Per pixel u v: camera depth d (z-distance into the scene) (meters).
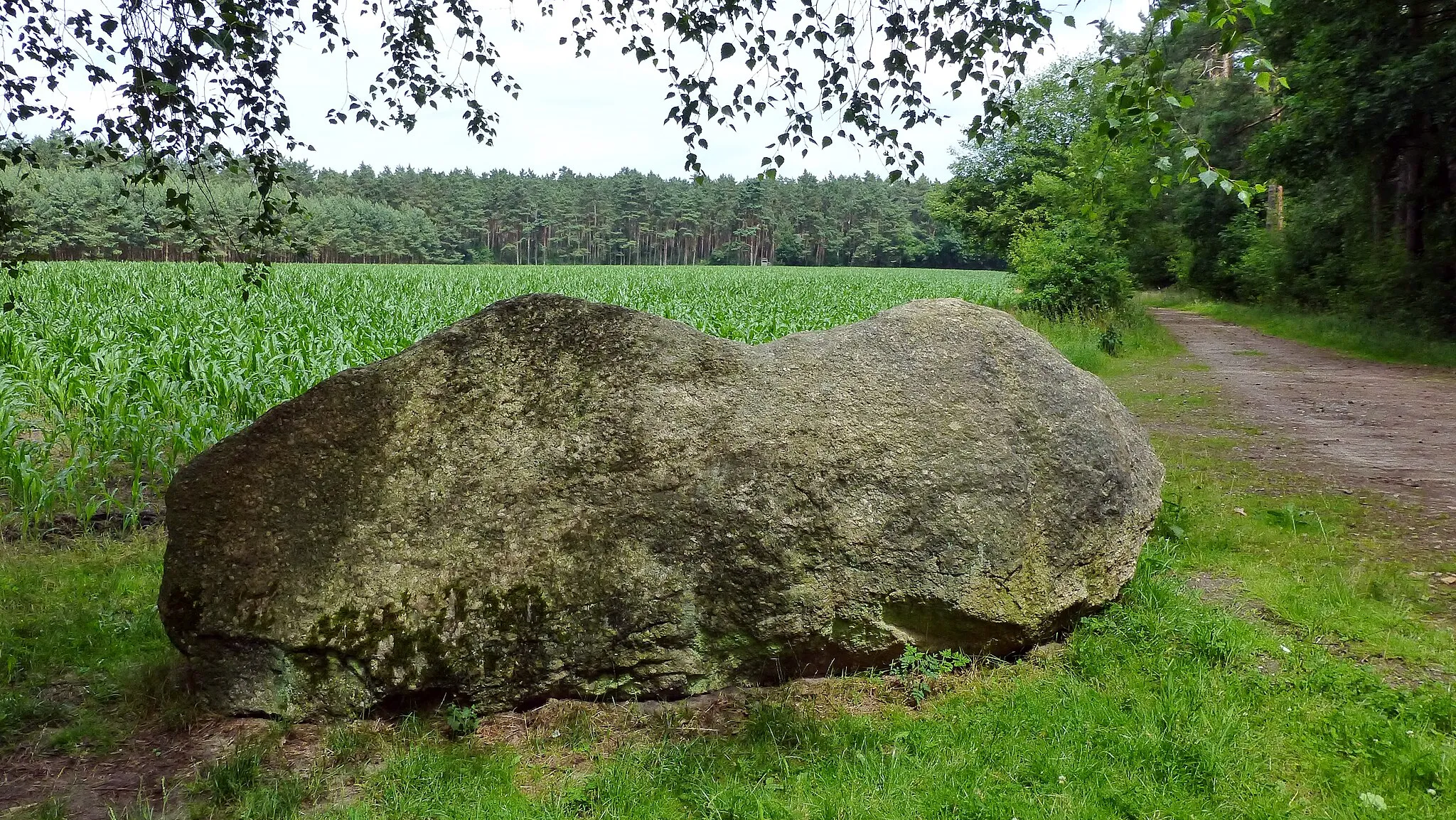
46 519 5.69
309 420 3.42
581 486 3.46
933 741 3.04
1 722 3.18
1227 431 9.22
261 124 4.71
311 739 3.16
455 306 18.62
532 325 3.69
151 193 24.38
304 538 3.28
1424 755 2.82
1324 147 18.08
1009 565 3.63
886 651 3.58
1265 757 2.93
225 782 2.82
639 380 3.64
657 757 2.97
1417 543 5.27
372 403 3.48
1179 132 3.73
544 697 3.37
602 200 107.12
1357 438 8.72
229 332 11.48
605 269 65.06
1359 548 5.20
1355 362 15.75
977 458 3.70
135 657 3.75
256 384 7.77
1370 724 3.03
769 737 3.09
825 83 5.20
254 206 5.88
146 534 5.45
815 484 3.54
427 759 2.97
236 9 3.83
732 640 3.45
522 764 3.01
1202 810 2.64
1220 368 14.86
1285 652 3.66
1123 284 22.23
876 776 2.83
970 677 3.57
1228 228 32.31
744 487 3.50
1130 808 2.65
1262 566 4.88
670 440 3.54
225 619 3.20
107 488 6.54
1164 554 5.00
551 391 3.59
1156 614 4.01
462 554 3.32
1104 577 4.00
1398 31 16.20
